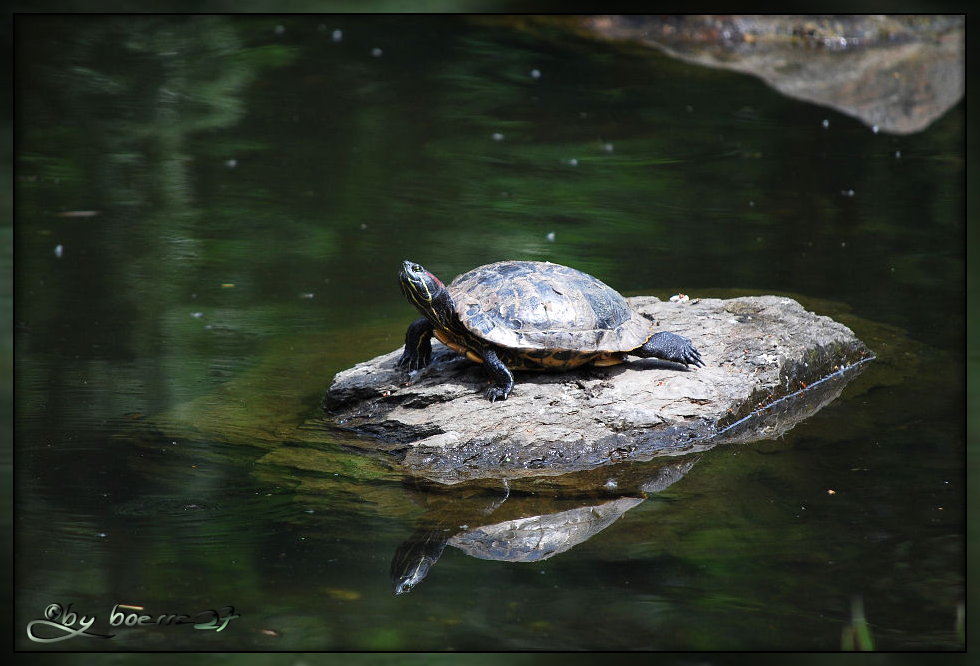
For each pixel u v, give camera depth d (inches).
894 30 1871.3
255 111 1507.1
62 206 1140.5
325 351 789.2
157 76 1619.1
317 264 991.0
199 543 504.1
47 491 557.3
